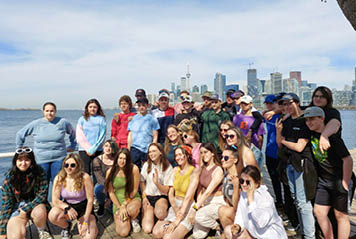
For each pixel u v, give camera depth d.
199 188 3.84
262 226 2.63
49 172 4.46
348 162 2.76
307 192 2.99
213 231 3.77
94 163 4.57
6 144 25.53
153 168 4.06
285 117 3.43
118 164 3.89
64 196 3.69
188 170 3.81
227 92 6.37
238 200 3.24
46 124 4.44
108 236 3.76
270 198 2.78
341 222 2.89
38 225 3.57
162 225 3.65
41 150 4.38
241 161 3.33
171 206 3.90
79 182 3.63
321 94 3.12
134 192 3.93
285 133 3.31
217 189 3.67
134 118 5.02
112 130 5.33
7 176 3.50
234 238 3.04
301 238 3.24
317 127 2.89
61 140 4.55
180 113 5.79
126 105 5.29
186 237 3.65
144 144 4.86
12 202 3.55
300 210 3.12
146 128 4.89
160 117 5.55
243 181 2.84
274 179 4.33
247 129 4.75
